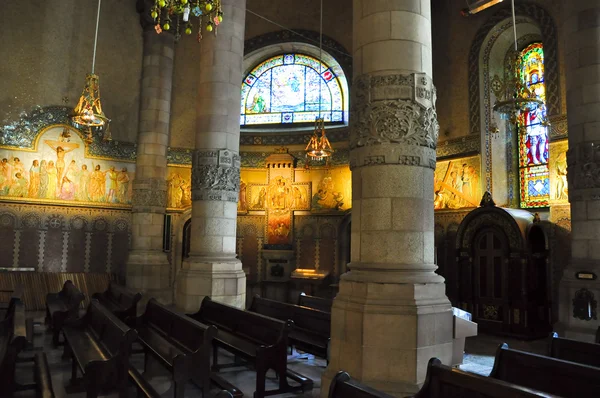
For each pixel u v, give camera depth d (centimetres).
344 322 668
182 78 2047
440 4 1798
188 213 1984
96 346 827
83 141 1858
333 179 2008
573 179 1103
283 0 2102
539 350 1178
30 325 1204
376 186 675
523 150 1616
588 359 657
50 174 1792
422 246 673
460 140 1691
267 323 822
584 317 1052
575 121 1108
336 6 2045
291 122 2120
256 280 2031
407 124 675
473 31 1680
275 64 2155
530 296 1338
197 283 1212
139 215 1786
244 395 783
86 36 1897
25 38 1794
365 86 696
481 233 1450
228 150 1278
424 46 704
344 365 660
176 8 817
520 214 1418
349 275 689
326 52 2052
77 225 1834
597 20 1092
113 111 1923
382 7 696
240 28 1336
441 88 1769
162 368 938
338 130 2022
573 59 1121
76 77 1870
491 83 1652
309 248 2012
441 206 1714
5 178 1723
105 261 1873
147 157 1812
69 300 1284
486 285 1426
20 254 1733
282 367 761
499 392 408
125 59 1956
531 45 1617
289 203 2034
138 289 1728
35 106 1789
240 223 2064
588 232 1071
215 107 1276
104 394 727
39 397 596
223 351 1080
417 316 628
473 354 1130
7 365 636
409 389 605
